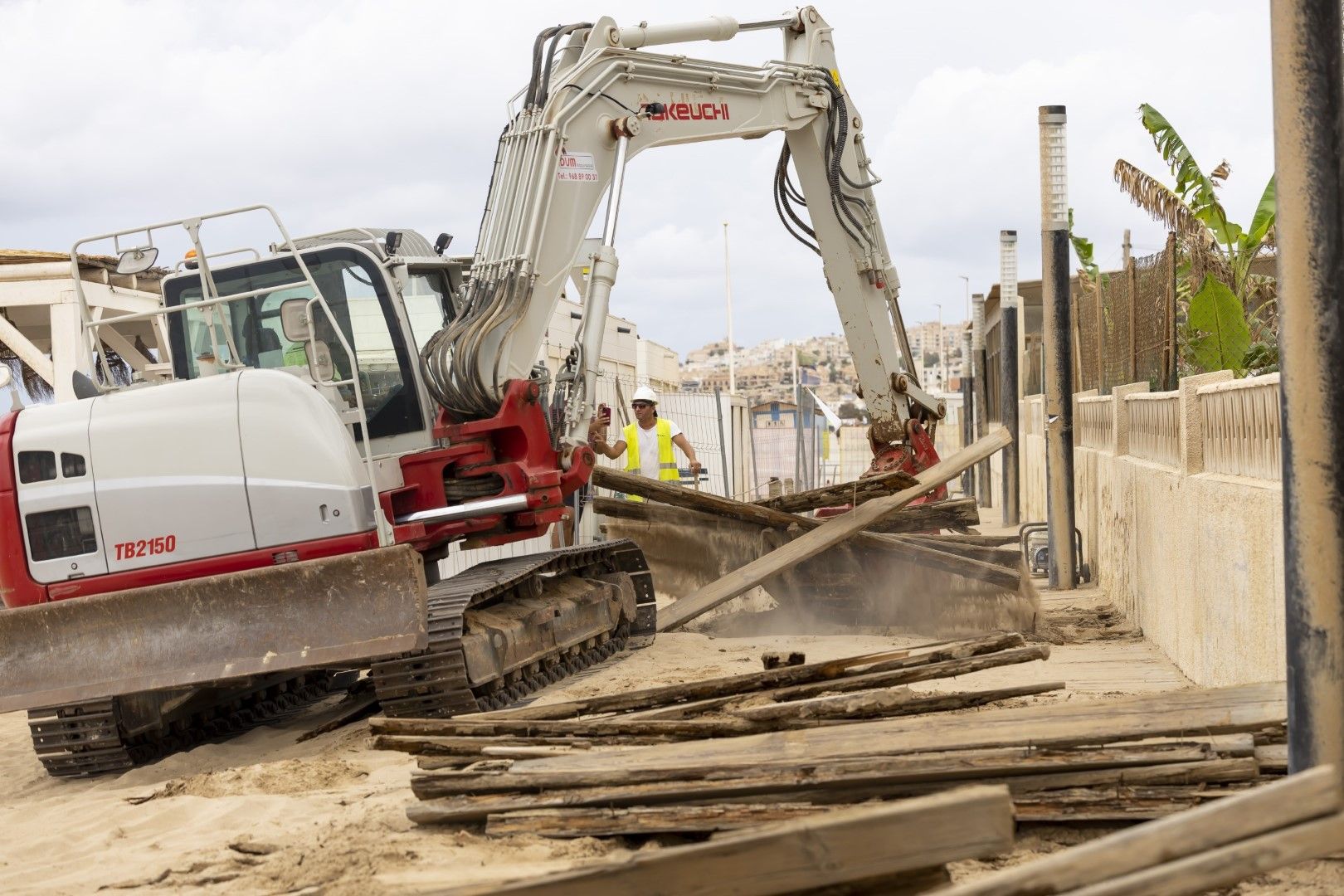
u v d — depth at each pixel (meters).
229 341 8.33
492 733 5.66
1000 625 10.52
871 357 11.70
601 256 9.52
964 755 4.57
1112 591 12.20
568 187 9.52
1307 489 3.98
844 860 3.47
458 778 5.00
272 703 9.88
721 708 6.01
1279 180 4.00
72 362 14.18
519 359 9.12
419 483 8.59
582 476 9.20
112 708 7.71
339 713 8.91
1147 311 12.37
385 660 7.63
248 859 4.93
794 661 6.31
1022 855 4.36
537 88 9.44
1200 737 4.62
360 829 5.04
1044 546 15.37
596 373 9.46
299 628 7.27
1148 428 10.69
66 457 7.89
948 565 10.54
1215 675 7.39
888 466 11.76
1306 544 3.99
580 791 4.82
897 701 5.49
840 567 11.25
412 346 8.76
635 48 10.22
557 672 9.26
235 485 7.72
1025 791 4.51
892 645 10.41
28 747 9.57
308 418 7.73
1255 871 2.83
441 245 9.93
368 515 7.78
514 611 8.73
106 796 6.90
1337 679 3.96
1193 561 8.01
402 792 5.75
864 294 11.65
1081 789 4.48
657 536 11.92
